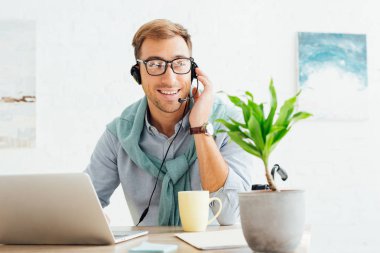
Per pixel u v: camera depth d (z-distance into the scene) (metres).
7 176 0.95
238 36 2.78
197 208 1.21
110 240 0.96
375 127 2.83
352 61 2.81
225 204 1.41
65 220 0.96
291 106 0.82
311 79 2.78
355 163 2.80
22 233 1.03
